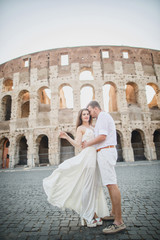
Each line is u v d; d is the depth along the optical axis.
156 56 27.19
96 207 3.62
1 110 26.27
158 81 25.89
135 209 4.44
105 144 3.52
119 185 7.66
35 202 5.52
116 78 24.72
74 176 3.64
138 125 22.97
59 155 22.33
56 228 3.45
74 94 23.81
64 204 3.42
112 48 26.23
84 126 4.06
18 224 3.71
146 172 11.39
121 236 2.99
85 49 25.97
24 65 27.66
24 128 23.45
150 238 2.89
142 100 24.33
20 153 25.03
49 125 23.14
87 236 3.03
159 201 5.02
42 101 31.38
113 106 29.55
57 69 25.22
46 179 3.72
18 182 9.85
